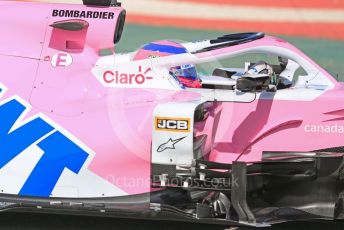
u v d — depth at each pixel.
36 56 18.12
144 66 17.95
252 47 18.42
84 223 19.66
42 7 18.44
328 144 17.59
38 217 20.12
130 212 17.44
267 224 16.70
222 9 36.22
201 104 17.19
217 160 17.97
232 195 16.86
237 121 17.92
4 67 18.03
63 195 17.61
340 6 35.53
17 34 18.28
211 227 19.38
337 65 32.56
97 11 18.25
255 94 17.92
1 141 17.69
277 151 17.62
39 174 17.61
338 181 17.38
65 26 18.05
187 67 18.42
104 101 17.72
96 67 18.00
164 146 16.94
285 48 18.55
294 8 35.84
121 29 18.81
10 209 17.84
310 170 17.39
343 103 17.52
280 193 17.83
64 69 18.00
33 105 17.75
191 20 36.50
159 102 17.56
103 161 17.55
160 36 34.44
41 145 17.58
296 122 17.72
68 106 17.73
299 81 18.56
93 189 17.61
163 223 19.75
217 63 20.19
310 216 17.16
